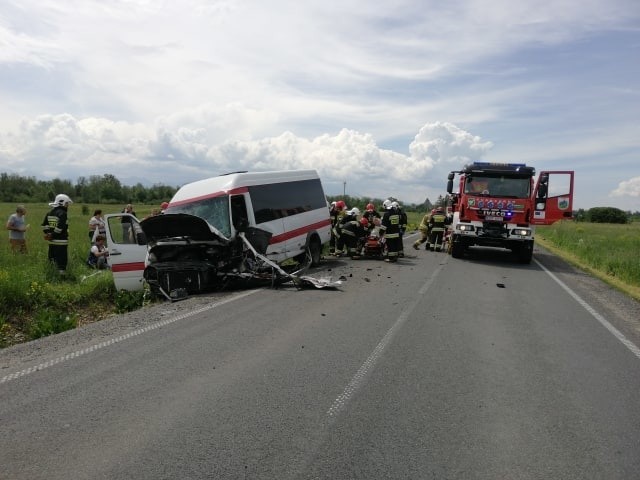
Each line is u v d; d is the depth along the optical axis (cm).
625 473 337
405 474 329
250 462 340
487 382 501
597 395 475
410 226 3762
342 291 1006
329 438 376
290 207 1322
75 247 1577
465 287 1081
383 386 484
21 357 582
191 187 1199
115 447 361
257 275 1045
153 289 1009
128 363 547
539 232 3619
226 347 605
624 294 1102
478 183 1591
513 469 338
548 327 745
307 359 561
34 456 349
